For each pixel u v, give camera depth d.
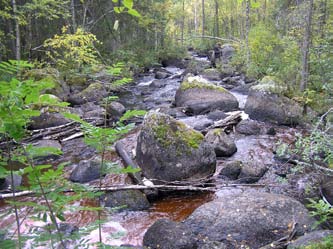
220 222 4.47
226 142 7.69
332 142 5.02
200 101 11.91
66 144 8.66
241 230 4.34
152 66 24.83
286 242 4.10
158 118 6.35
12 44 16.30
